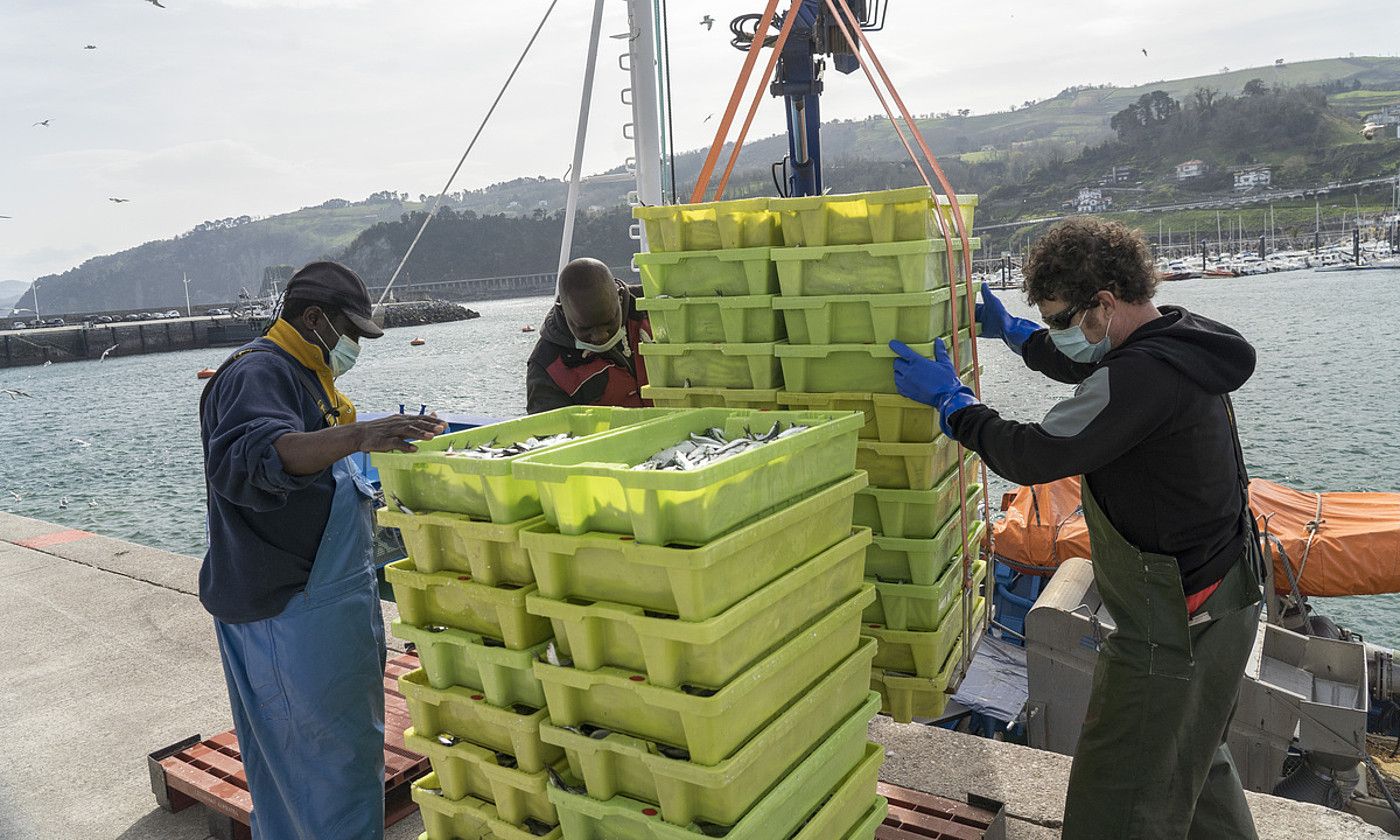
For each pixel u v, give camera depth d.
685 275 3.19
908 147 2.97
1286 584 9.67
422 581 2.33
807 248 2.86
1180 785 2.31
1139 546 2.29
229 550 2.61
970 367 3.22
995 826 2.93
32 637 5.71
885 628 3.05
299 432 2.45
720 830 1.92
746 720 1.96
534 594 2.08
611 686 2.04
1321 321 49.34
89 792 3.93
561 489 1.95
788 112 6.02
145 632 5.70
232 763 3.64
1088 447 2.19
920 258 2.70
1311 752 5.75
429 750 2.43
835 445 2.29
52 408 53.12
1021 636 8.60
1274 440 25.12
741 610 1.88
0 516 9.00
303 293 2.73
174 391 59.88
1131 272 2.28
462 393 42.50
